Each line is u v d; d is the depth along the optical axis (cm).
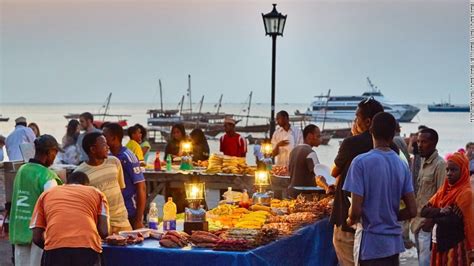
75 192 757
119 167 908
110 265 794
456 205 784
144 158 1658
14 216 832
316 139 1189
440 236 794
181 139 1667
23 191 826
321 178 1147
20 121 1709
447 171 797
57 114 17725
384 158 734
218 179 1444
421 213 808
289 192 1184
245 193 1082
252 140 6588
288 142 1559
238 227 897
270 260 815
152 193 1472
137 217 955
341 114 11875
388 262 735
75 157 1627
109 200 884
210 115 10325
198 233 809
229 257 763
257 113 18212
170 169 1497
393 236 736
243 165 1473
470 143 1474
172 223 888
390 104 12044
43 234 753
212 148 6072
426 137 925
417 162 1128
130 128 1511
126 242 797
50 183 823
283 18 1805
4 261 1155
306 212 998
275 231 841
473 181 1078
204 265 770
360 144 846
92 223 751
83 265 737
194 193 862
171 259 777
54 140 838
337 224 870
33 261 827
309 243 952
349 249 873
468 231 780
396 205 739
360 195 727
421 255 912
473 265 798
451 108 16200
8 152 1697
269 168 1448
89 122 1619
